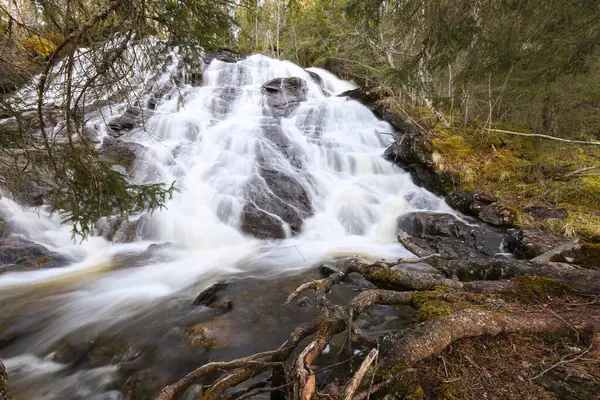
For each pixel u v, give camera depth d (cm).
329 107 1249
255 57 1767
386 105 1223
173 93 1287
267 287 494
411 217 718
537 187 766
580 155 820
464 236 637
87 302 469
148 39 288
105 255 632
